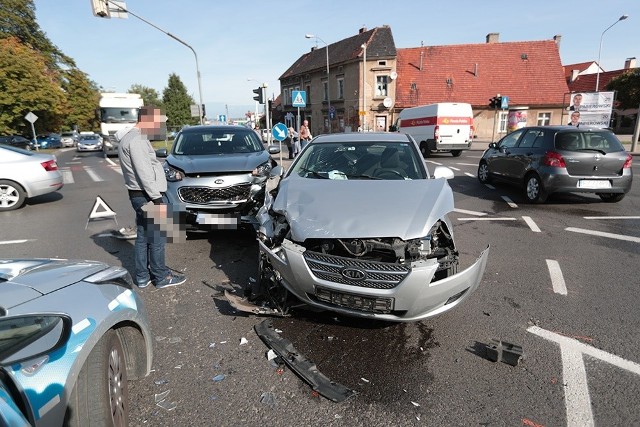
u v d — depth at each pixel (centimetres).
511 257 529
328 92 4019
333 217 327
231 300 371
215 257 529
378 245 311
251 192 567
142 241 426
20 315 176
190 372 289
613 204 844
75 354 179
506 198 922
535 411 251
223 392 269
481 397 263
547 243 588
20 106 3594
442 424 240
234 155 644
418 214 329
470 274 317
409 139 511
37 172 888
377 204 345
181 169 573
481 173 1130
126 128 401
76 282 218
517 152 921
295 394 266
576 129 822
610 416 246
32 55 3903
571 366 296
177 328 351
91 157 2614
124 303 231
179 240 536
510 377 284
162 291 426
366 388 272
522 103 3472
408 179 422
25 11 4762
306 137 1953
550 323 358
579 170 795
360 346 322
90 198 1014
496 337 335
